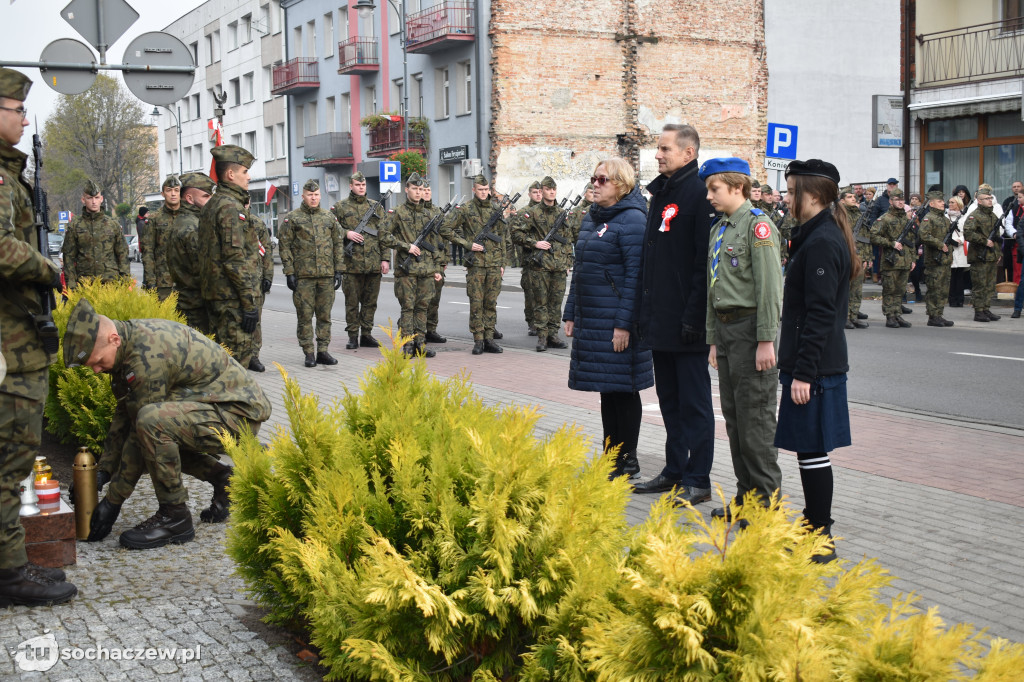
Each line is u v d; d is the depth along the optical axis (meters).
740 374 5.59
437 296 15.27
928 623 2.56
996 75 24.83
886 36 40.00
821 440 5.17
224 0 59.88
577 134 36.94
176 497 5.37
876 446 8.12
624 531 3.60
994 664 2.48
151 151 65.50
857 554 5.36
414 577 3.15
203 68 64.38
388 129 41.09
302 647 3.96
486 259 14.09
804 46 39.34
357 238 14.31
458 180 38.16
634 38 37.12
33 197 4.63
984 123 25.36
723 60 38.44
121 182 61.12
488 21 35.94
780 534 2.87
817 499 5.24
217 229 8.67
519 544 3.35
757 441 5.59
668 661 2.76
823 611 2.79
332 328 17.66
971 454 7.82
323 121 48.59
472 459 3.59
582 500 3.32
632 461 6.97
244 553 4.07
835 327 5.12
